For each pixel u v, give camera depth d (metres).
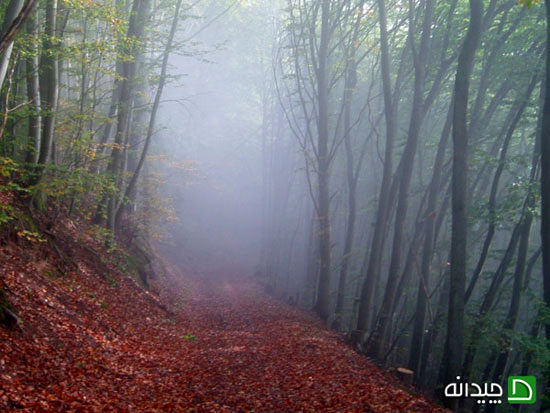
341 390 9.69
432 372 21.23
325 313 22.08
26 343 7.93
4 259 10.36
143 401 8.10
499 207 15.84
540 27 16.48
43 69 12.98
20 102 13.43
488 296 15.84
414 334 16.45
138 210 23.42
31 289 10.00
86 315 11.42
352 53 21.78
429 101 16.36
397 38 24.08
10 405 6.15
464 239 12.10
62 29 13.33
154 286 20.70
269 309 22.48
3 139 12.66
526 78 17.41
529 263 18.91
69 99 17.25
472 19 12.05
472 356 15.64
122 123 17.98
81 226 16.83
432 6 15.75
